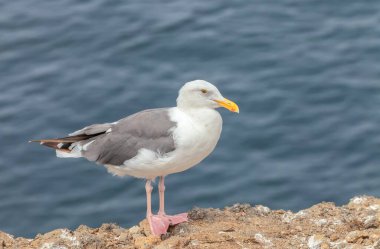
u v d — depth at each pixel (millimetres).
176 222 13305
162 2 40906
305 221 13195
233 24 38562
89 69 35875
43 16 39844
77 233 13016
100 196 28047
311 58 35625
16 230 26453
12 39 38156
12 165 30016
